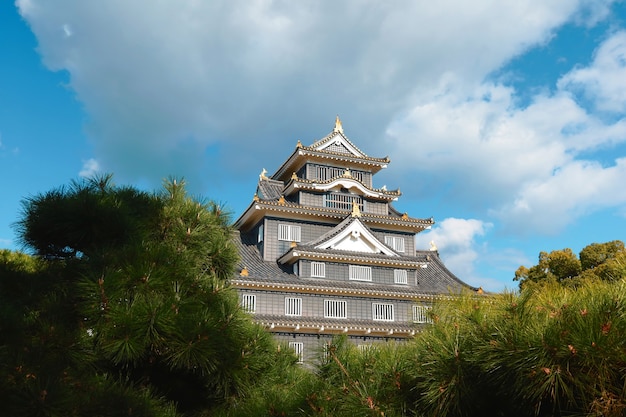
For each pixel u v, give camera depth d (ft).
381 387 21.22
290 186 154.20
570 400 16.29
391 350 23.15
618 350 15.31
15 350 22.18
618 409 15.55
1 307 23.99
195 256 31.30
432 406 19.40
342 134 164.45
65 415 19.72
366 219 151.12
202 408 29.48
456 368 18.80
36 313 25.81
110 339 23.95
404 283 143.23
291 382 29.30
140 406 22.25
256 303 127.95
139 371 28.30
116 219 29.27
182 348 24.44
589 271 148.05
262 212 146.00
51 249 31.53
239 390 27.25
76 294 26.71
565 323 16.65
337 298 134.51
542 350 16.38
